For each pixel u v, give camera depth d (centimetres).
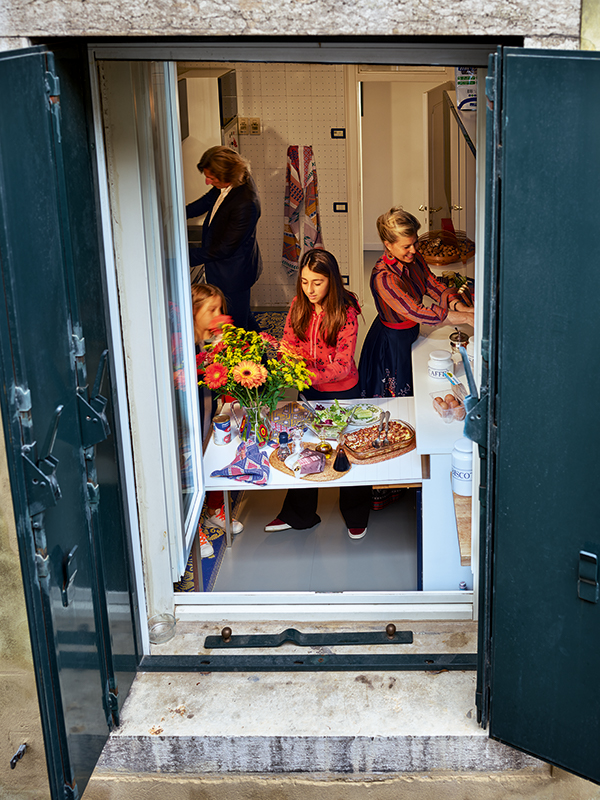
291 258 884
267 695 270
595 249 191
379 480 377
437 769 258
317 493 503
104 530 244
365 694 269
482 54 216
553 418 205
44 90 189
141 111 262
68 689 208
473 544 299
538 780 258
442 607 303
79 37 205
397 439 411
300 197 855
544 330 200
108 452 247
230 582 416
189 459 355
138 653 285
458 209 857
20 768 267
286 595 309
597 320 194
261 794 265
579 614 215
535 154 189
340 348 513
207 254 668
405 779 261
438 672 277
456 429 392
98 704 237
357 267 919
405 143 1116
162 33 202
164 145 316
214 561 420
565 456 206
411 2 197
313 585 409
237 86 863
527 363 204
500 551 223
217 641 293
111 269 246
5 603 246
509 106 186
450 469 370
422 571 381
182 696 271
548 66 183
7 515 237
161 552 294
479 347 277
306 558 436
